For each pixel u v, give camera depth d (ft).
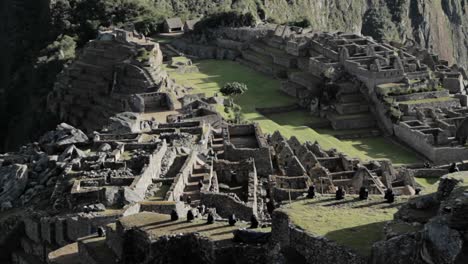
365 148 532.73
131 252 157.69
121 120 347.97
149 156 236.43
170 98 469.57
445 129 519.60
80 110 605.73
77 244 182.60
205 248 145.89
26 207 232.53
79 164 241.76
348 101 612.29
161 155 252.42
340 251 120.67
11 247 221.87
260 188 254.06
